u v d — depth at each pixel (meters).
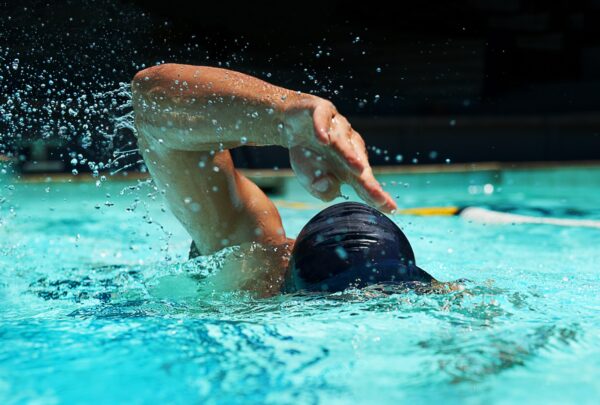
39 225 6.57
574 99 15.38
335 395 1.61
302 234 2.68
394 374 1.75
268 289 2.69
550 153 14.58
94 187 9.46
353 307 2.36
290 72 5.04
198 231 3.07
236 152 12.08
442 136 14.41
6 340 2.13
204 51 4.92
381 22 11.95
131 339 2.11
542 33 15.05
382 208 1.88
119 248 5.13
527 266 3.87
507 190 10.66
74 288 3.18
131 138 3.25
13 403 1.57
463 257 4.34
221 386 1.67
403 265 2.56
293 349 1.96
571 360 1.85
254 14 7.93
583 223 6.38
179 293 2.81
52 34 3.80
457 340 2.02
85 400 1.58
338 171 1.99
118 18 3.99
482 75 14.06
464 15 13.59
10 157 4.23
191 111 2.44
